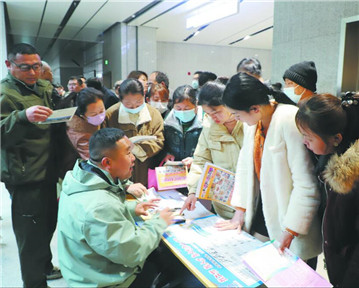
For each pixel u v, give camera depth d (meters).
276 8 3.73
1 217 2.99
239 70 2.27
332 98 0.94
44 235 1.86
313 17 3.28
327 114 0.90
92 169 1.28
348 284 0.92
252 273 1.04
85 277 1.20
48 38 8.55
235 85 1.11
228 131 1.53
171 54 9.46
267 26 7.51
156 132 2.00
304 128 0.96
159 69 9.33
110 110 2.04
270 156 1.19
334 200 0.94
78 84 3.56
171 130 1.95
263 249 1.10
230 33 8.30
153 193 1.78
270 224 1.26
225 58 10.30
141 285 1.40
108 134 1.25
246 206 1.37
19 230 1.79
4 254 2.43
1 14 5.49
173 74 9.54
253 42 9.67
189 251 1.18
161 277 1.47
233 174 1.48
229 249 1.20
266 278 0.97
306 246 1.22
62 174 1.92
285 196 1.19
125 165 1.28
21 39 8.44
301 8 3.39
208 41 9.41
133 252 1.13
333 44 3.10
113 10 6.20
